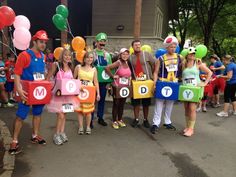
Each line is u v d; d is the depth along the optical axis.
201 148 4.84
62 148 4.56
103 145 4.78
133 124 5.94
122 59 5.47
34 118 4.59
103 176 3.65
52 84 4.46
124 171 3.82
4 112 6.82
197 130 5.95
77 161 4.09
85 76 5.11
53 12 13.70
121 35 11.02
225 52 26.19
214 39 23.62
